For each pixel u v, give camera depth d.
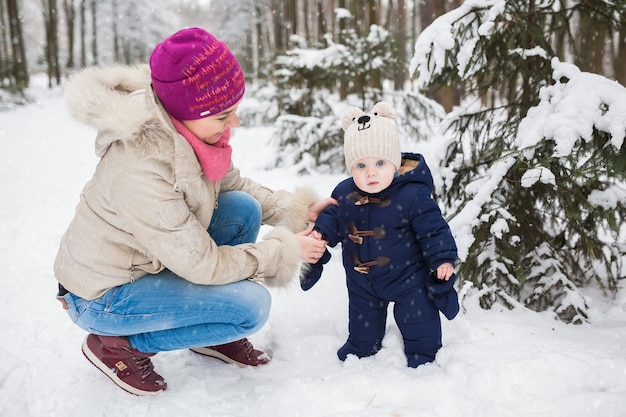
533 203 2.46
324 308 2.40
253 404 1.73
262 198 2.20
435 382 1.70
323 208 2.12
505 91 2.62
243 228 2.08
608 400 1.56
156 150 1.53
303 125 5.75
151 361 2.02
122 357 1.78
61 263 1.71
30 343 2.21
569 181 2.21
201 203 1.72
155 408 1.74
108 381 1.92
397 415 1.56
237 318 1.71
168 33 27.67
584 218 2.40
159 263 1.68
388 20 5.71
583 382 1.68
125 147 1.56
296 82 6.36
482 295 2.27
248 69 16.58
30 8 28.33
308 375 1.86
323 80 5.98
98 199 1.62
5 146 7.75
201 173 1.67
